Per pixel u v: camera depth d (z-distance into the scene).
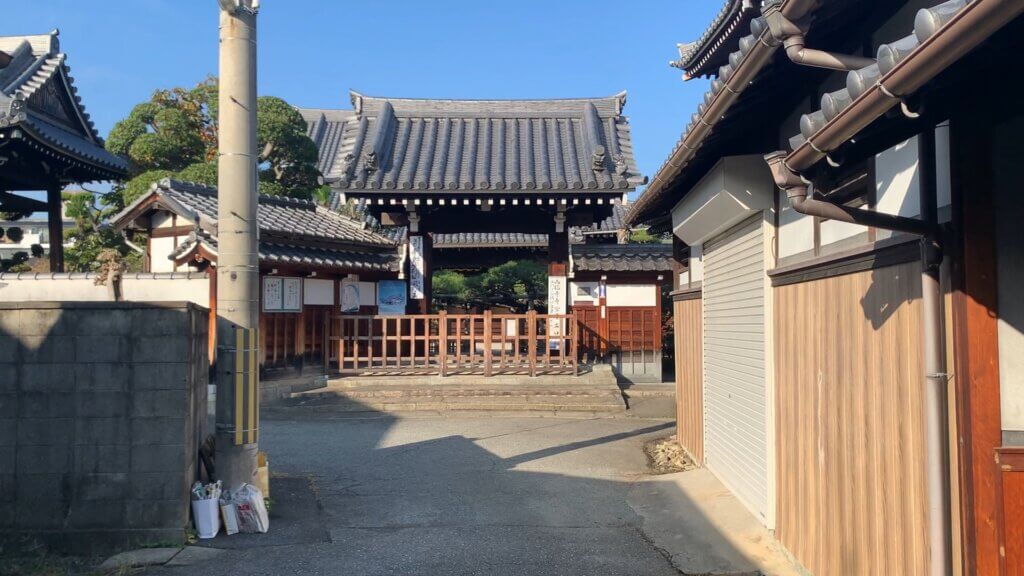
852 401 4.17
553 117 18.77
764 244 5.89
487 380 14.22
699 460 8.64
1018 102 2.82
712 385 8.01
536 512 6.63
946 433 3.08
